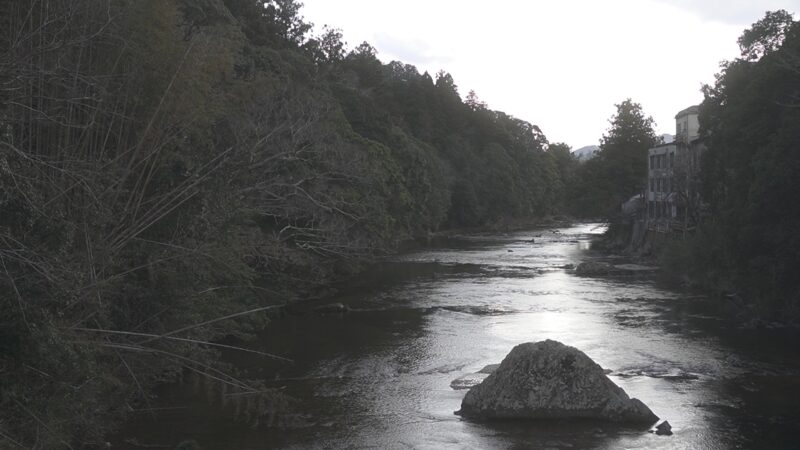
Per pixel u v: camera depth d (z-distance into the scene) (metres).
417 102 110.50
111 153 17.58
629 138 87.00
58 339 10.70
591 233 105.19
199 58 17.62
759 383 22.95
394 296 41.81
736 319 34.19
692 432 18.41
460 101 132.88
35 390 11.02
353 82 94.50
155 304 16.47
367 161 43.34
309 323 33.44
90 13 14.91
